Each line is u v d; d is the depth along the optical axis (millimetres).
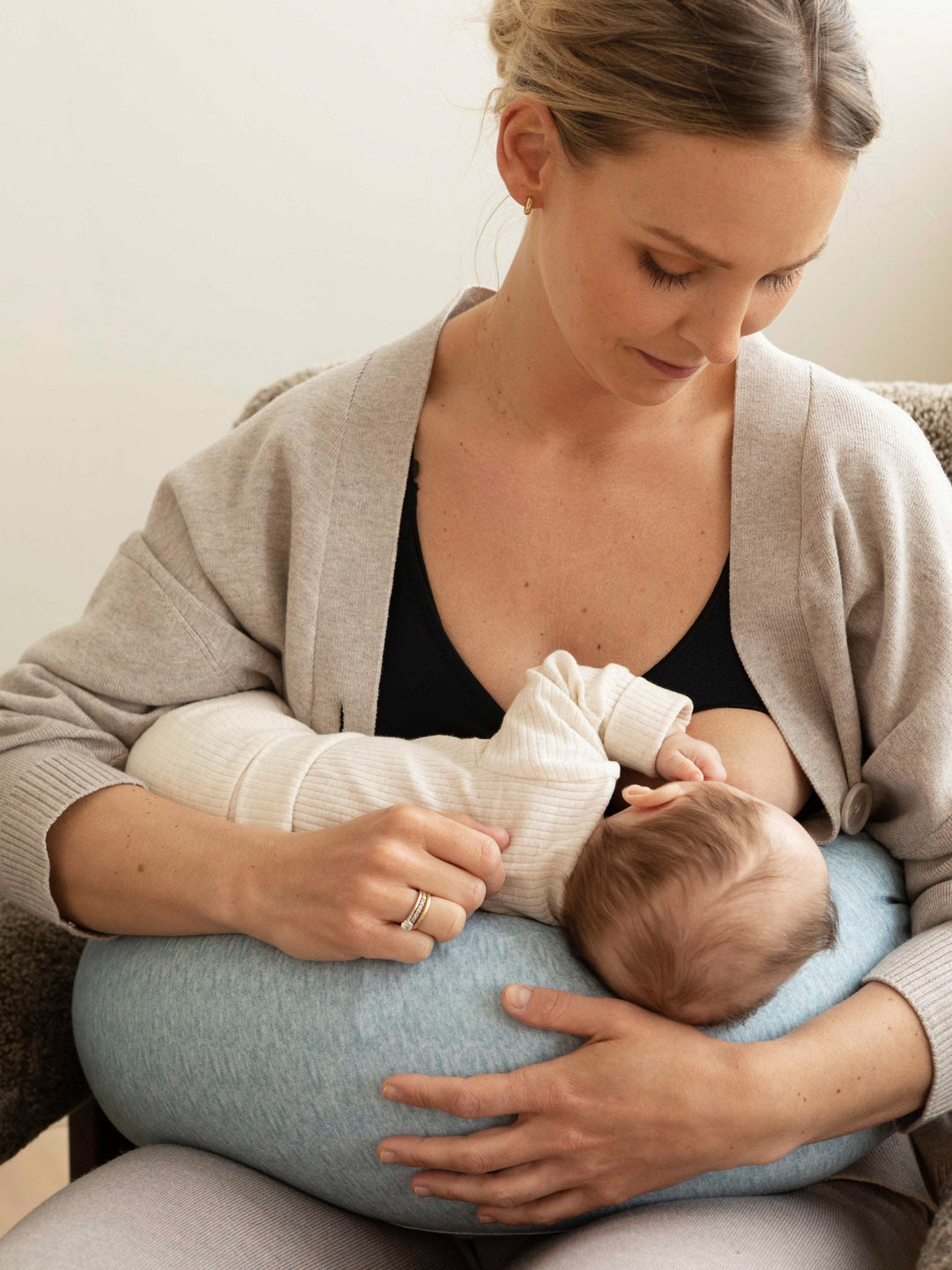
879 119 699
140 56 1814
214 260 1938
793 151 666
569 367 904
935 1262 723
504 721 905
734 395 957
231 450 1056
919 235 1878
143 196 1895
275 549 1030
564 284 785
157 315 1967
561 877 847
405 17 1797
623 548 961
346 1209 842
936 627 913
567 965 816
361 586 988
